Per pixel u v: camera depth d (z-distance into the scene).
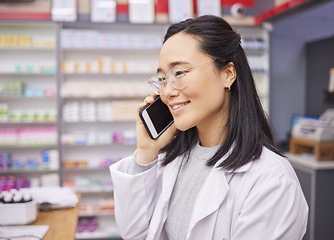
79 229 3.87
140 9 4.05
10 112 4.12
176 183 1.05
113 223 4.29
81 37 3.91
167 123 1.07
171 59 0.86
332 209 3.15
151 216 1.09
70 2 3.91
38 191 2.06
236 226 0.83
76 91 3.95
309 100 4.38
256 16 4.24
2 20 3.74
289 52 4.43
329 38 3.95
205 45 0.85
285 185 0.81
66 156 4.28
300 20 4.41
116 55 4.29
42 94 3.94
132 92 4.05
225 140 0.92
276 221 0.80
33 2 3.97
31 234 1.45
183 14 4.12
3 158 3.93
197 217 0.88
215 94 0.87
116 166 1.09
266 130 0.97
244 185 0.86
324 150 3.22
